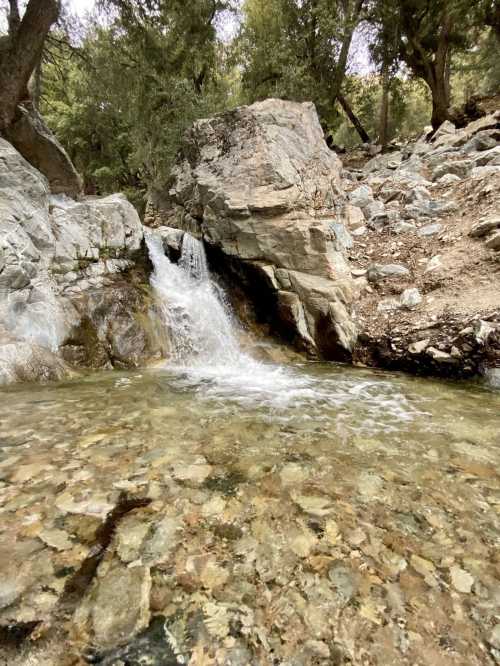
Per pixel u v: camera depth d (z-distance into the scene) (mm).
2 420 3553
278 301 7602
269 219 8016
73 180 8922
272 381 5613
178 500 2428
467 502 2525
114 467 2793
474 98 18578
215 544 2062
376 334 6746
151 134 17281
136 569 1867
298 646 1533
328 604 1727
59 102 21844
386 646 1542
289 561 1967
